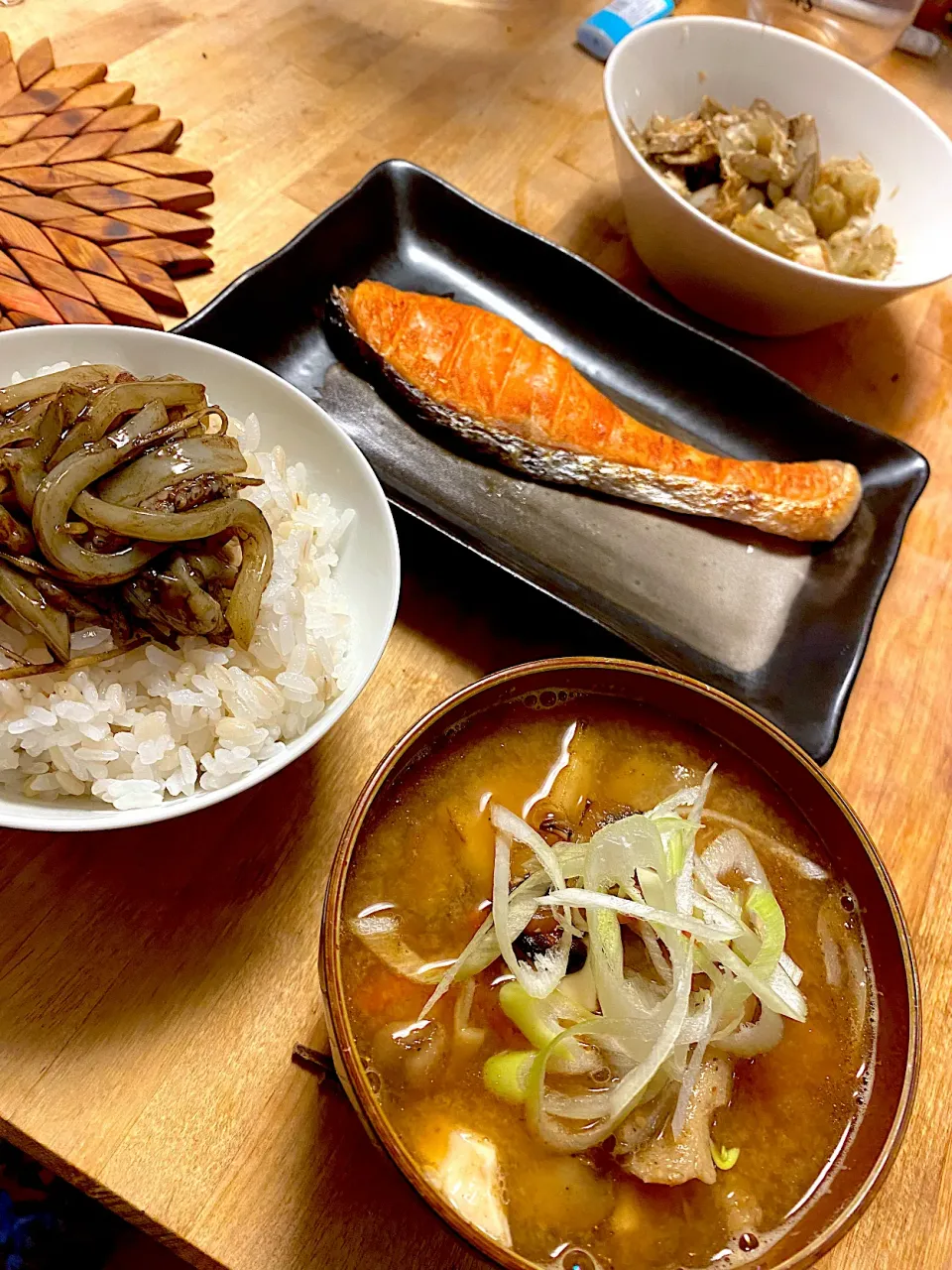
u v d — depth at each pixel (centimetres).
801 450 32
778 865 20
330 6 40
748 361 32
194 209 32
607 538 29
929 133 35
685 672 26
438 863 20
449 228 33
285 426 24
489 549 28
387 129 37
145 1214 18
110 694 20
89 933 21
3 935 20
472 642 26
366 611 23
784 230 33
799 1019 18
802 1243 16
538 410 30
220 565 20
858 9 43
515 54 41
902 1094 17
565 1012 18
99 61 35
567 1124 17
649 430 31
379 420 30
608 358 33
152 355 24
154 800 19
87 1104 19
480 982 18
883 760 27
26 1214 28
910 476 31
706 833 20
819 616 29
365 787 18
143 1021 20
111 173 31
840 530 30
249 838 22
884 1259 20
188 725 20
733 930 18
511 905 18
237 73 36
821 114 37
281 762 19
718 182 35
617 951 18
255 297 29
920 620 30
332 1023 16
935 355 36
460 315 31
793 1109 18
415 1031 18
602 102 41
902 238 35
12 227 29
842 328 36
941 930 25
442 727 19
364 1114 15
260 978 21
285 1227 18
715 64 36
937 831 26
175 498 19
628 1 42
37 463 19
